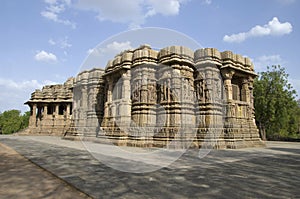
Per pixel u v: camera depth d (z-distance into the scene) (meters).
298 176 8.67
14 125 79.19
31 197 5.80
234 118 22.28
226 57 23.62
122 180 7.68
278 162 12.28
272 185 7.25
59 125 48.69
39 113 52.66
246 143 22.25
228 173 9.12
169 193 6.23
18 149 17.94
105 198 5.71
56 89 52.09
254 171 9.62
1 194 6.03
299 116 51.16
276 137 44.31
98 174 8.56
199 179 7.98
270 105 39.41
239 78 25.92
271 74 41.16
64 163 11.05
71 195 6.00
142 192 6.29
